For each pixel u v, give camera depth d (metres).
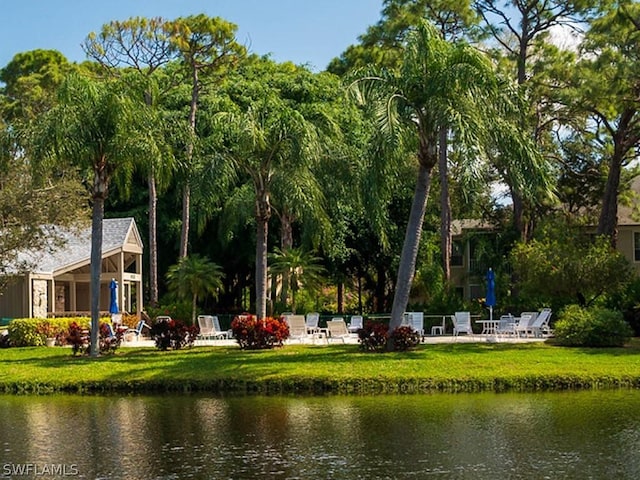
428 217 43.91
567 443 13.89
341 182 30.34
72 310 37.72
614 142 40.31
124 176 26.67
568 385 19.81
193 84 40.94
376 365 21.22
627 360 21.94
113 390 20.20
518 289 35.72
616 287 29.94
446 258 37.44
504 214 46.12
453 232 49.75
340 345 26.86
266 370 20.92
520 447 13.64
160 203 44.09
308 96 43.59
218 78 42.56
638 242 47.22
